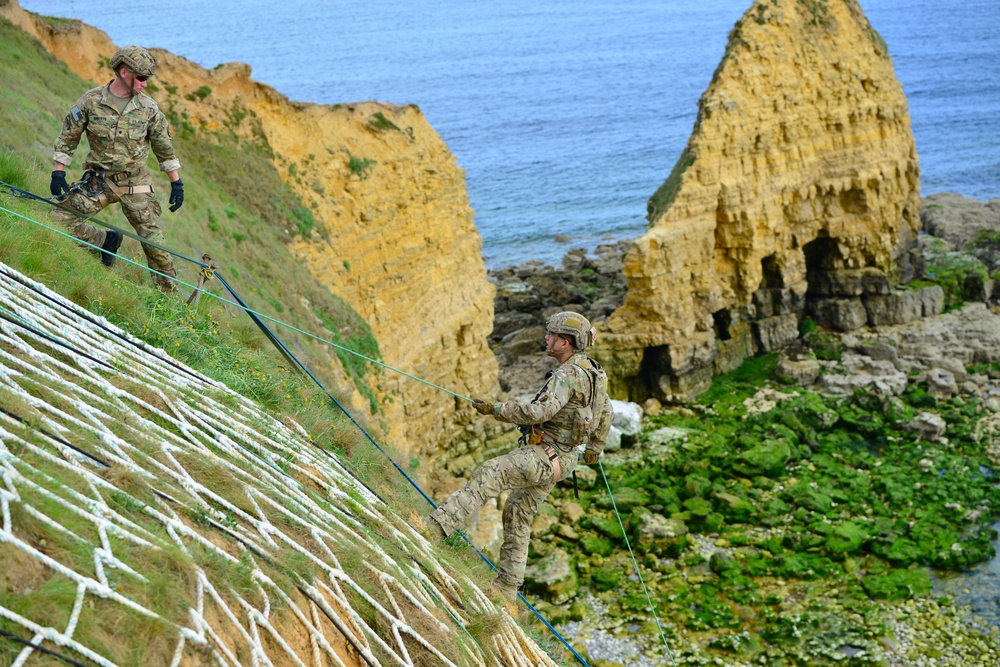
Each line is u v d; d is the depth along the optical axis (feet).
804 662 77.15
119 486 17.16
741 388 136.05
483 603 26.35
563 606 84.07
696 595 86.17
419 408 98.84
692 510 99.25
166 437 20.65
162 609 14.42
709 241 137.90
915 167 157.38
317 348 68.33
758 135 140.46
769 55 142.61
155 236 33.76
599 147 442.50
